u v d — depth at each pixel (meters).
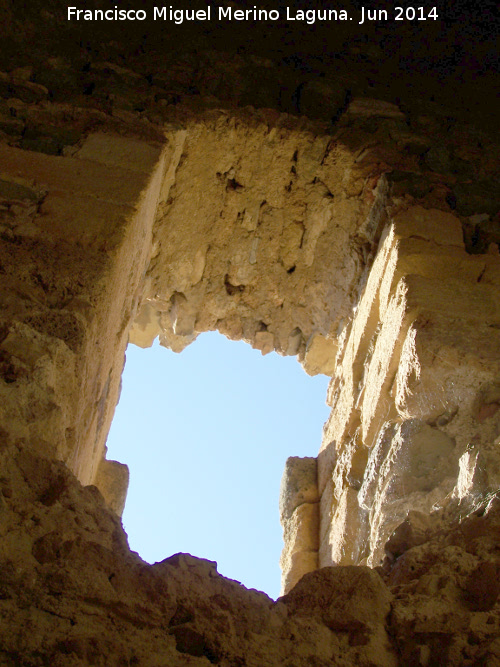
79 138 4.49
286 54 5.86
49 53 5.15
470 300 3.90
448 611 2.17
